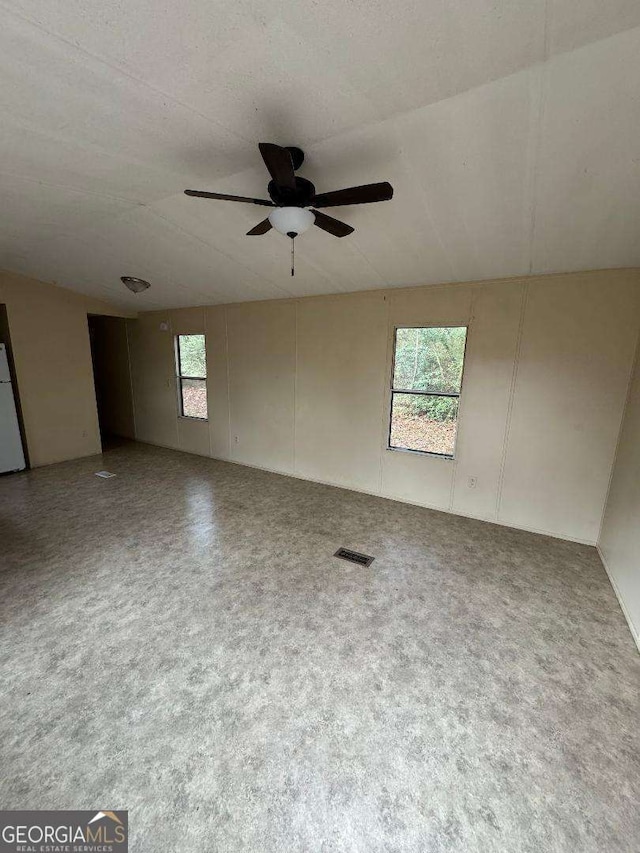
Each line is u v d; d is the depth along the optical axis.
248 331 5.04
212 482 4.78
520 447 3.43
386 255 3.10
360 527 3.55
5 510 3.89
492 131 1.67
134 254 3.74
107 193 2.54
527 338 3.26
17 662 1.96
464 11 1.17
